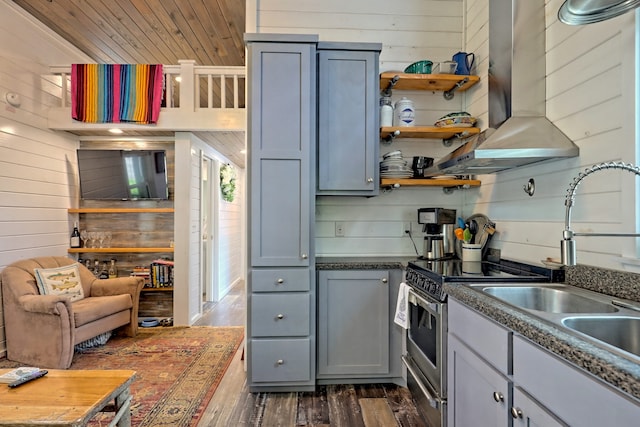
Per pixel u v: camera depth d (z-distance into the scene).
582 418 0.85
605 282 1.48
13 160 3.12
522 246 2.08
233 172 6.46
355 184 2.46
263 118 2.33
